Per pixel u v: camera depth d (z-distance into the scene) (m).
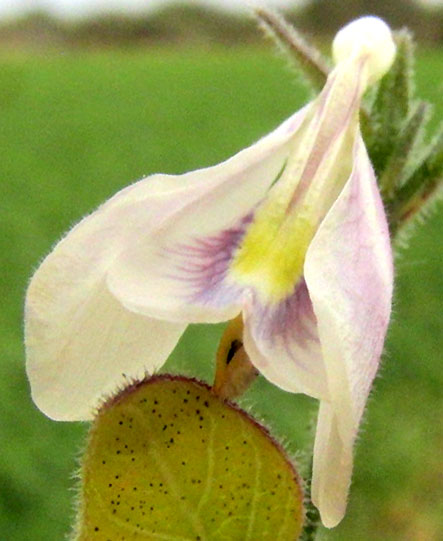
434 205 0.08
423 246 0.36
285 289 0.06
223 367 0.06
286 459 0.06
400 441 0.24
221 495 0.06
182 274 0.06
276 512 0.06
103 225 0.06
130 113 0.77
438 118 0.34
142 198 0.06
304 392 0.06
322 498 0.06
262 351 0.06
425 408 0.25
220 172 0.06
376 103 0.08
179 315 0.06
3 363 0.26
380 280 0.06
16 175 0.54
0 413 0.23
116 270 0.06
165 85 0.93
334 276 0.06
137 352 0.06
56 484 0.21
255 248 0.06
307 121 0.06
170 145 0.63
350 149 0.06
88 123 0.72
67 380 0.06
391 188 0.08
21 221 0.42
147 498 0.06
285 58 0.10
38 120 0.75
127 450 0.06
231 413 0.06
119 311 0.06
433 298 0.31
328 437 0.06
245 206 0.06
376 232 0.06
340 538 0.21
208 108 0.78
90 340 0.06
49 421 0.23
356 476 0.23
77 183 0.52
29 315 0.06
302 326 0.06
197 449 0.06
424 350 0.27
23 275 0.35
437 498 0.22
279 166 0.06
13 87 0.93
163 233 0.06
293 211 0.06
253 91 0.88
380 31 0.07
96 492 0.06
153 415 0.06
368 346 0.06
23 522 0.20
